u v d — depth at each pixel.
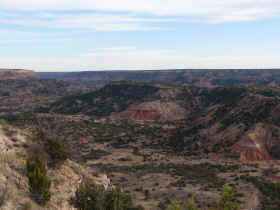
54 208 17.84
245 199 42.06
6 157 20.67
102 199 19.89
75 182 24.05
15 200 15.48
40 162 19.70
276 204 39.84
